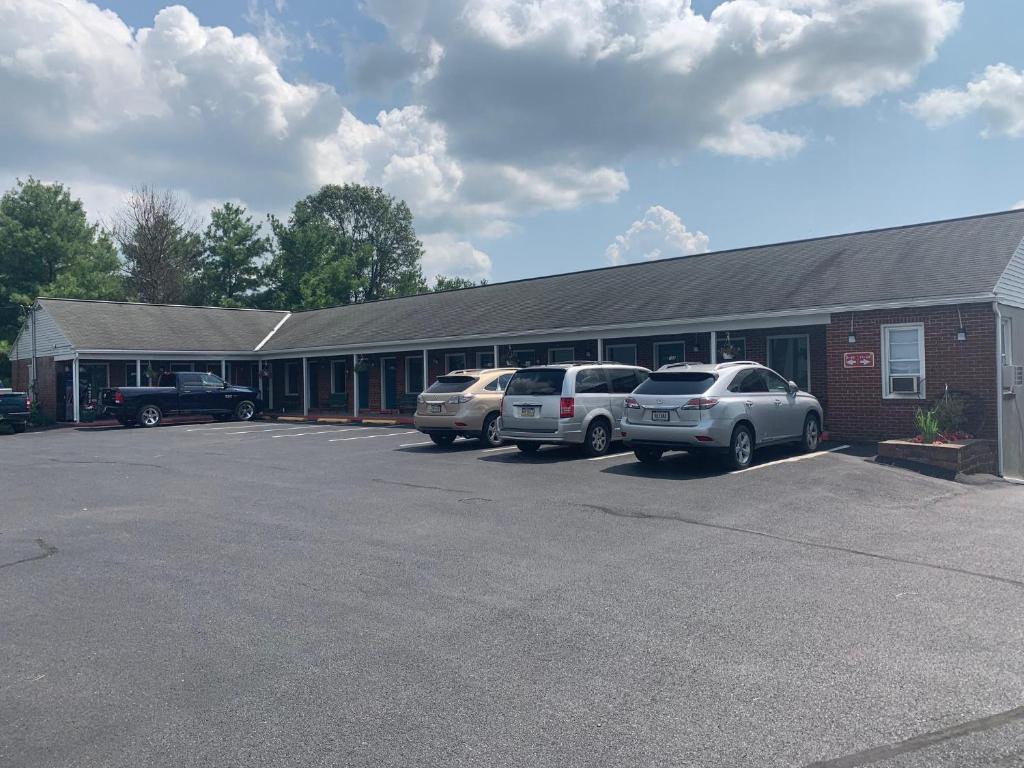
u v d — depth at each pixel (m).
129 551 8.27
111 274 53.88
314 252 60.91
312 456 16.56
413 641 5.55
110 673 5.07
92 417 31.84
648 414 13.43
